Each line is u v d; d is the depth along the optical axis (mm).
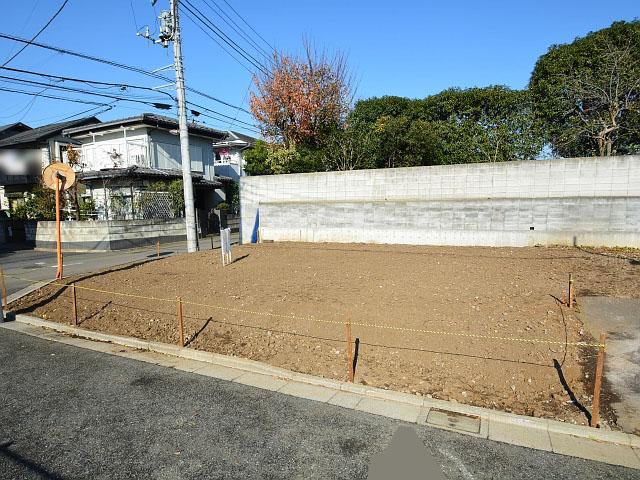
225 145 29094
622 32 12672
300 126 18234
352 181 12055
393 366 4582
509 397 3963
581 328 5156
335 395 4219
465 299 6125
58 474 3064
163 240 17938
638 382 4070
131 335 6090
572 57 12883
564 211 9398
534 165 9820
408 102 16422
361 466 3080
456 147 13305
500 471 2994
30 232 17797
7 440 3525
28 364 5238
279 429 3605
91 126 21422
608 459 3111
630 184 9039
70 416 3910
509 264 8188
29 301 8023
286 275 8227
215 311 6398
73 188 17953
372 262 9078
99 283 8609
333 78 18953
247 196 13852
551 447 3271
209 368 4988
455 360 4531
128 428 3674
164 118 22156
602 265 7715
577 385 4070
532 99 13406
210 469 3082
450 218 10570
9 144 22625
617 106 11070
